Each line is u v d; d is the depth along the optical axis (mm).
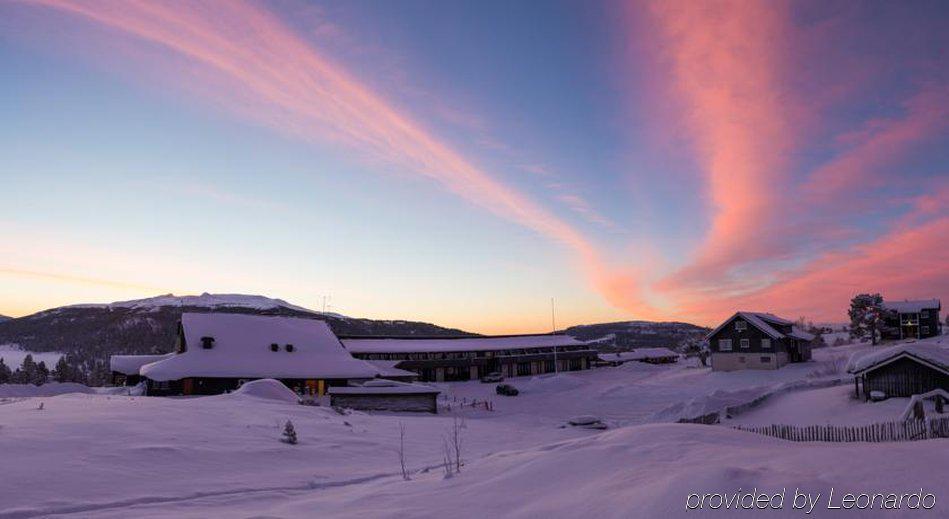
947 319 106000
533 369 94688
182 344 58875
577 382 72625
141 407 20438
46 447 12422
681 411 37938
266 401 29125
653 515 5496
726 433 11047
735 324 68500
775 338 64312
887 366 31906
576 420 36469
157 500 9570
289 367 54781
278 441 16312
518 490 7770
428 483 9203
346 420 24000
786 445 9969
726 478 5910
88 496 9484
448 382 85125
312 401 36562
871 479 5555
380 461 15219
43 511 8539
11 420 15461
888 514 4676
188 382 50719
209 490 10375
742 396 39031
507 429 29859
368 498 8594
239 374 51312
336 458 15133
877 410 28828
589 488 7109
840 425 27219
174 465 12289
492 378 85312
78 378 87875
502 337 103188
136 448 13148
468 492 8055
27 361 87125
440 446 19281
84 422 15492
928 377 30453
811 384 40469
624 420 40594
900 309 84312
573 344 101500
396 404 45125
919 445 7250
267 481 11453
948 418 20312
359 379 60938
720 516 5148
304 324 64438
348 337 89625
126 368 68188
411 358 85875
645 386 63812
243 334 58438
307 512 7996
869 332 86312
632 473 7430
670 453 8578
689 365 90875
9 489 9422
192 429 16500
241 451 14383
